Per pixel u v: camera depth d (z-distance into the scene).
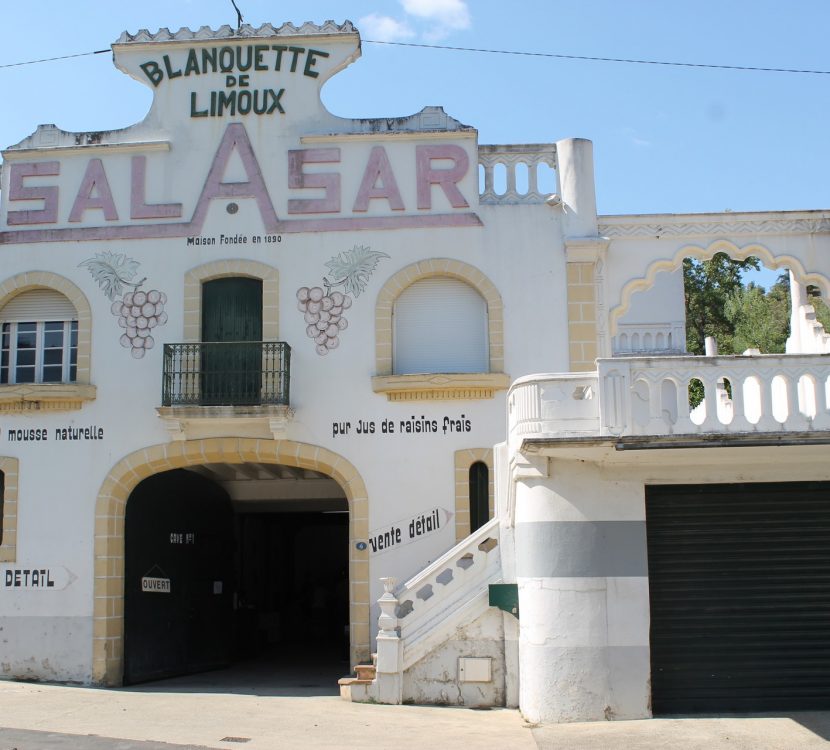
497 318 17.11
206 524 20.22
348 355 17.14
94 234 17.75
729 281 39.53
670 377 12.38
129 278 17.58
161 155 17.97
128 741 11.58
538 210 17.47
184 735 11.98
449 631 14.15
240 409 16.53
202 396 16.86
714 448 12.30
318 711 13.62
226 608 20.72
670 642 13.20
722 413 16.61
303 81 18.09
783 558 13.41
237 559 22.22
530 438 12.33
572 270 17.25
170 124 18.06
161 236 17.67
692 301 39.03
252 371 16.73
